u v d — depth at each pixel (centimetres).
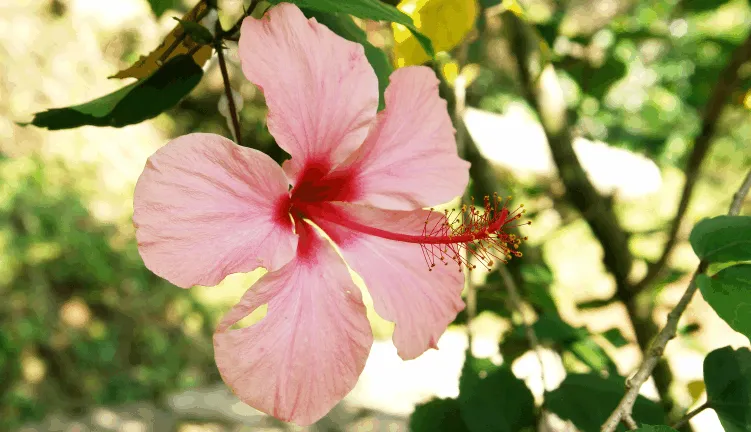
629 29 72
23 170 201
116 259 202
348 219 35
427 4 36
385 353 182
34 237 191
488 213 35
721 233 33
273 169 31
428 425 40
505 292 50
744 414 32
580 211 61
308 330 32
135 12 209
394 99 34
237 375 30
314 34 31
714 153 181
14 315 177
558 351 47
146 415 171
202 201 29
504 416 39
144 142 220
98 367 182
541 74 55
